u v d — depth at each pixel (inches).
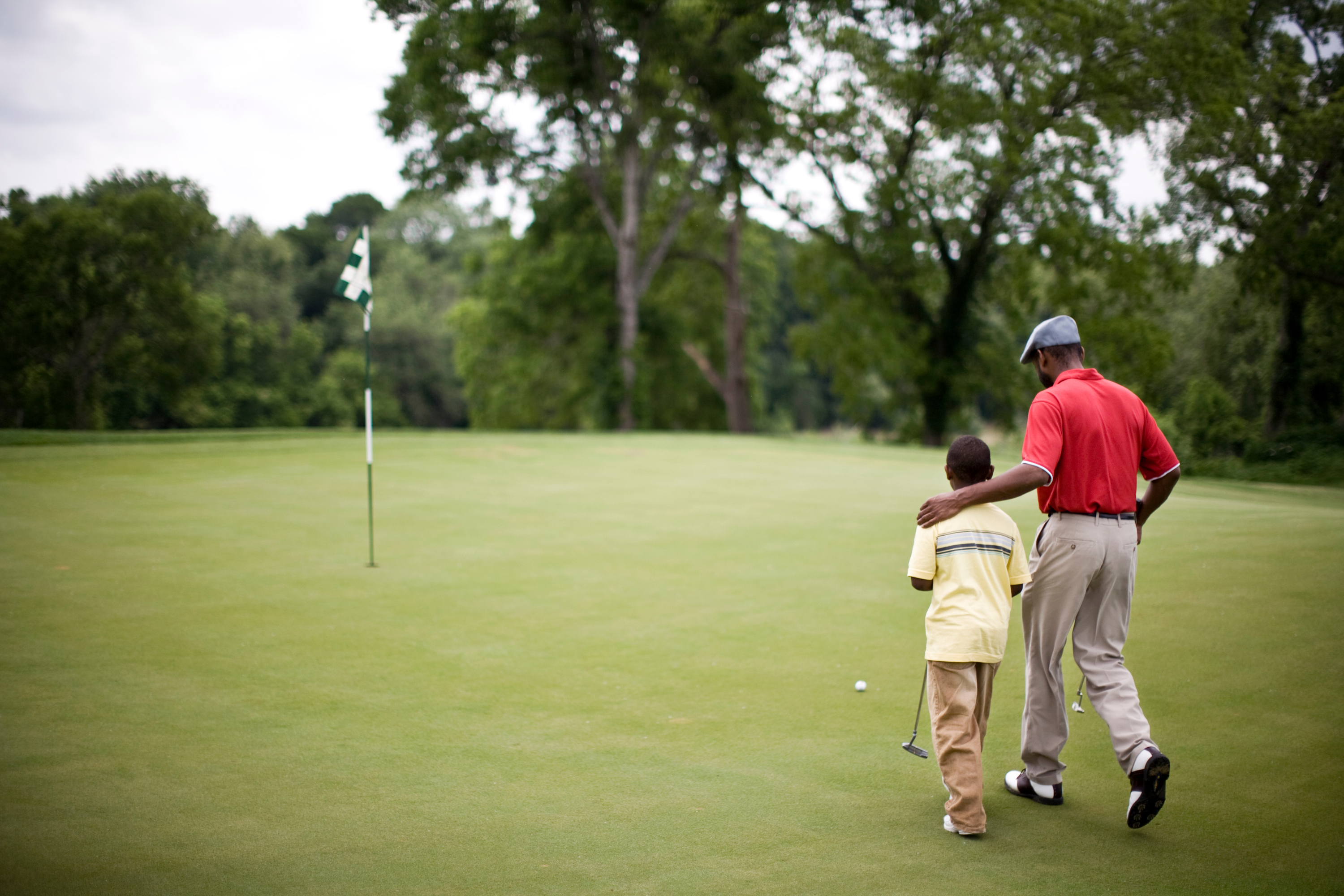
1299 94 952.3
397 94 1140.5
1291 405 1021.2
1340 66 968.3
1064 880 124.5
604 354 1433.3
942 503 147.1
